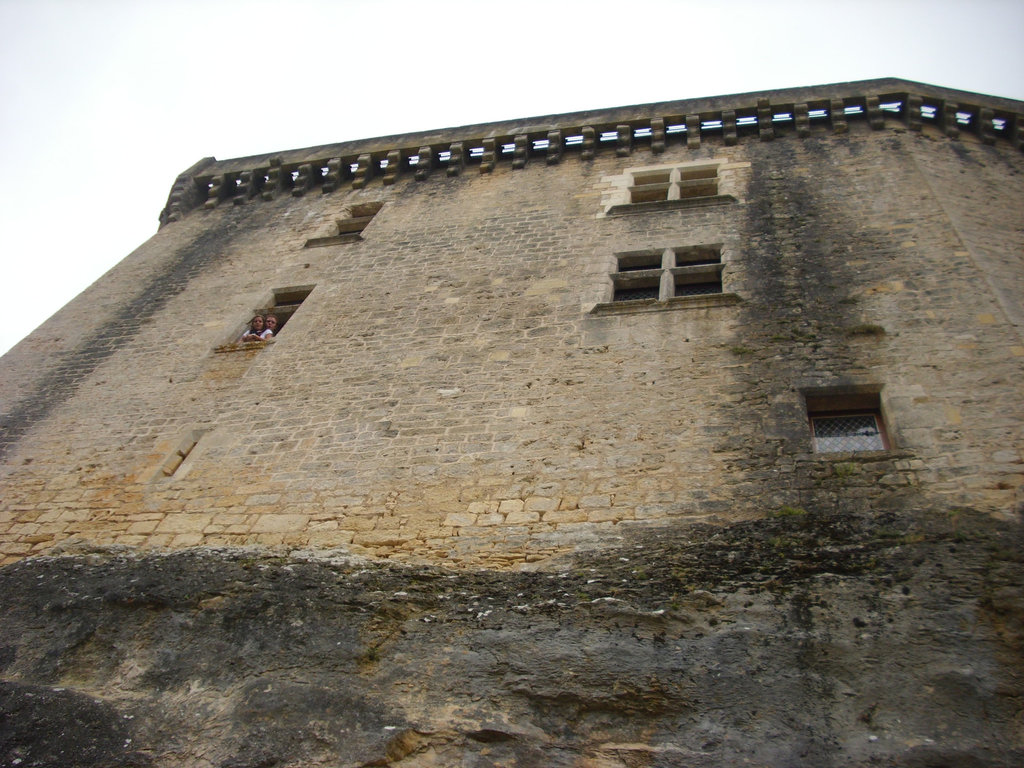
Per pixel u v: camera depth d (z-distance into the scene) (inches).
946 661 241.6
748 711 242.1
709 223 511.8
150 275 610.9
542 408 385.1
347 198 677.3
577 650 267.6
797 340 394.0
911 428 335.0
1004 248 443.5
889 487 311.1
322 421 406.6
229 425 419.2
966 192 505.4
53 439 441.4
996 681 234.2
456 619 287.0
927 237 451.5
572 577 298.7
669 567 293.4
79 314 572.1
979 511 291.6
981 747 221.1
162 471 399.9
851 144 585.0
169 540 357.1
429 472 362.9
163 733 263.4
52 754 260.1
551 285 478.3
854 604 262.2
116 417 446.9
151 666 289.3
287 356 464.1
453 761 246.7
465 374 417.7
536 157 676.1
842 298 415.8
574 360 411.5
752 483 326.6
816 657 250.5
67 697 277.6
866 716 234.1
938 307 395.2
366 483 364.5
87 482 404.2
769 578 278.4
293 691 269.3
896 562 274.1
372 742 250.5
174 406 444.5
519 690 260.7
